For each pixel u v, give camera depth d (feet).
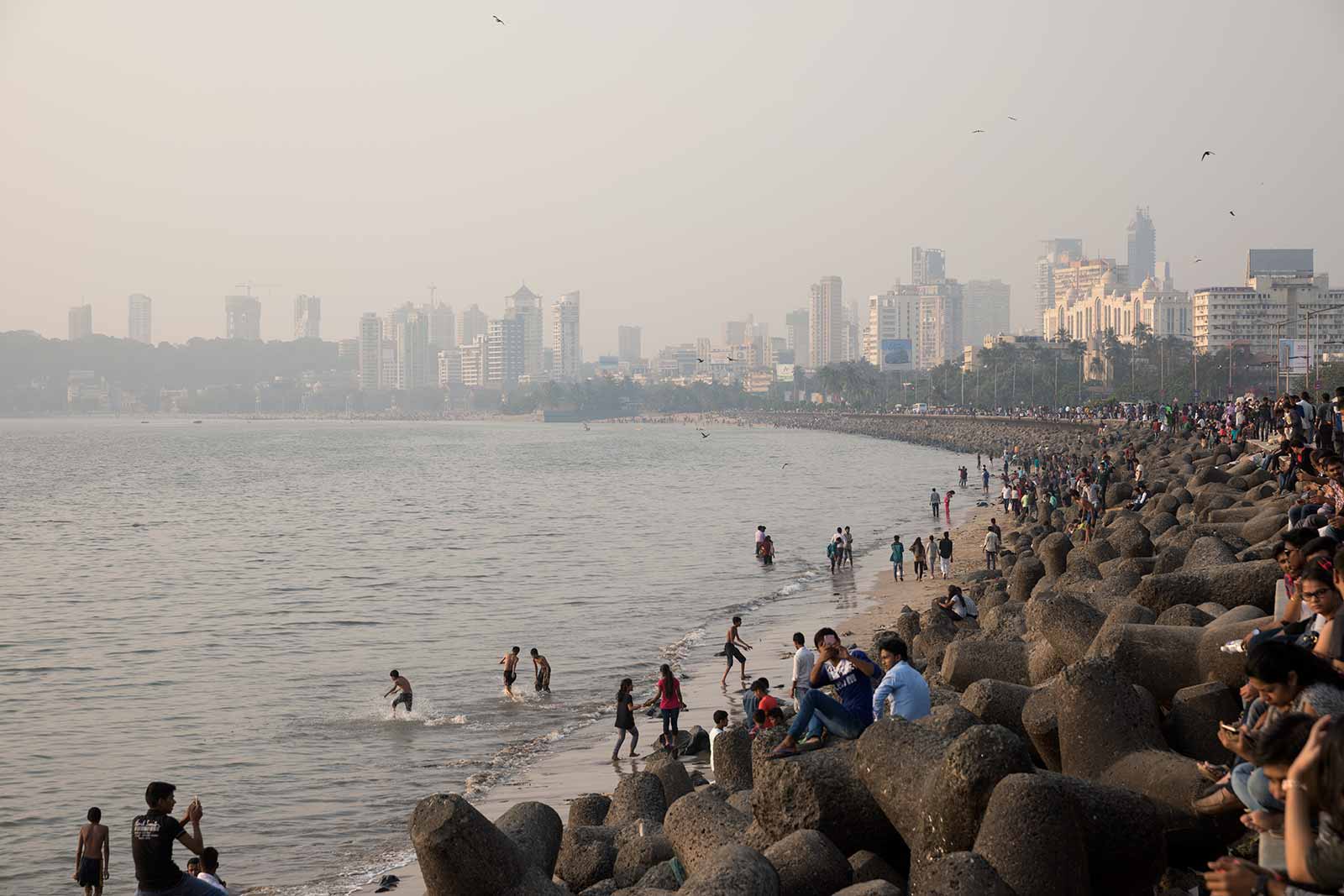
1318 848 17.78
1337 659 26.05
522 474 438.40
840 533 174.70
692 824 37.93
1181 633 41.83
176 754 81.41
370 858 60.90
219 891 40.14
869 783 32.48
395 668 108.68
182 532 245.65
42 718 91.81
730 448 644.69
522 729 86.79
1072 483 221.05
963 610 86.63
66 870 61.52
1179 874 31.27
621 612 138.51
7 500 338.95
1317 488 74.54
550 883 35.68
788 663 105.19
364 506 310.65
